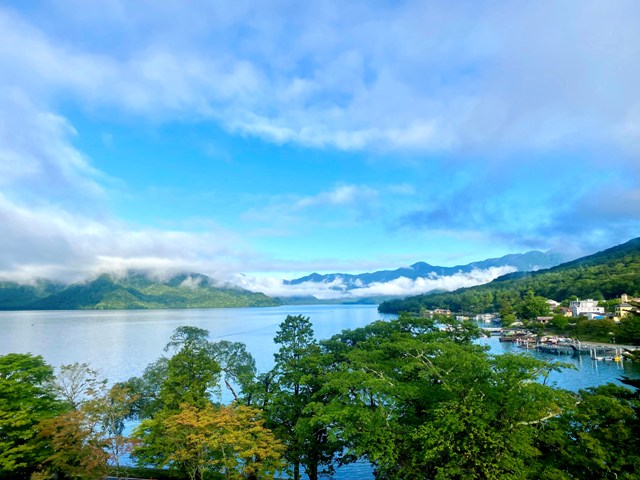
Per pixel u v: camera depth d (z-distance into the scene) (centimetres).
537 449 2591
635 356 2795
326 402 3728
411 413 3041
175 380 4034
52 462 3206
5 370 3641
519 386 2556
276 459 3084
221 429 2878
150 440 3519
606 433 2492
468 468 2506
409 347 3378
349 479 4794
